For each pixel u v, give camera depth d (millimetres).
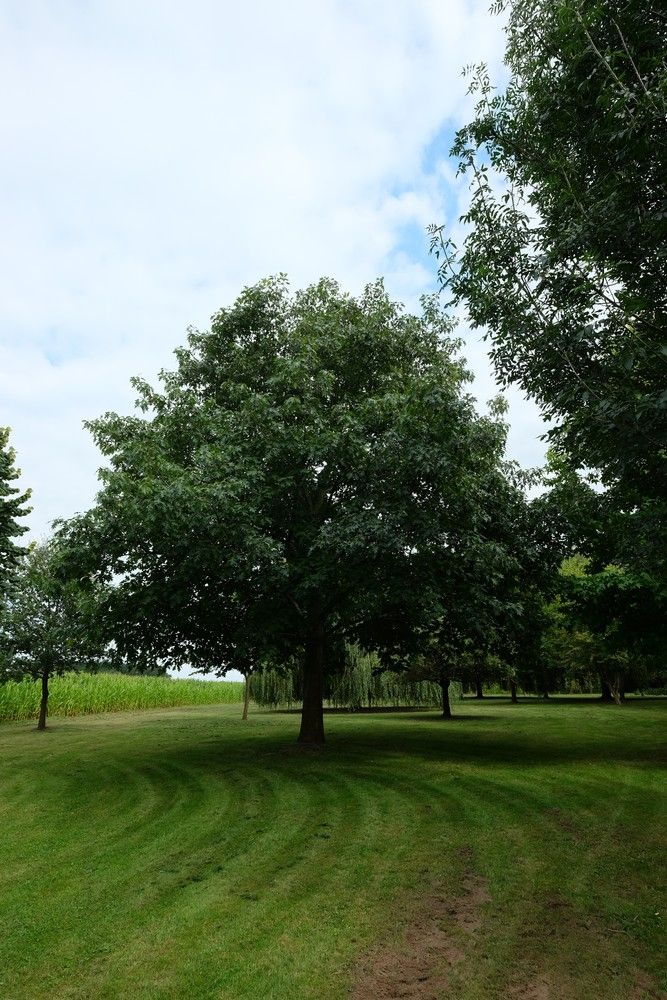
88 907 5066
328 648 15875
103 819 8016
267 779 10219
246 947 4348
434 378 11945
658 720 20234
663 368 5297
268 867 5953
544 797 8562
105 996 3750
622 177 5172
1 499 18078
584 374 5867
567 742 14820
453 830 7059
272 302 15492
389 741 15234
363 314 15531
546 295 6109
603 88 5113
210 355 15422
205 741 16078
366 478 12133
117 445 14203
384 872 5758
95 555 11812
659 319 5539
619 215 5332
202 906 5047
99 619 13305
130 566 12531
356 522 10953
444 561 12062
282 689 25375
